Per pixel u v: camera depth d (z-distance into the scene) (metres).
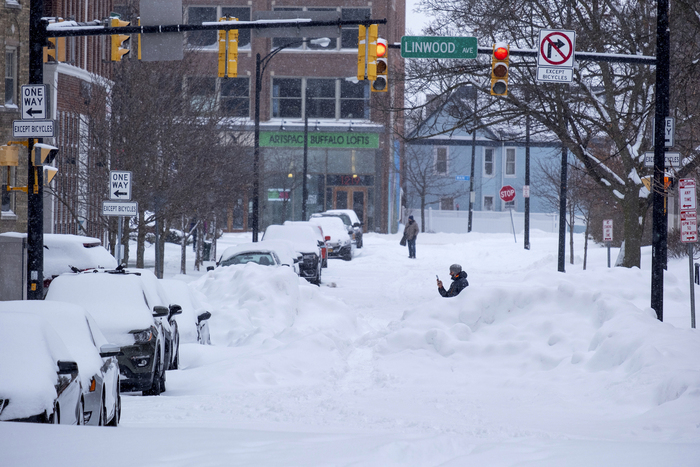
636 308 32.94
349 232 105.06
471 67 52.12
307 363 32.72
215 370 30.55
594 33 51.69
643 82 53.12
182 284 40.25
